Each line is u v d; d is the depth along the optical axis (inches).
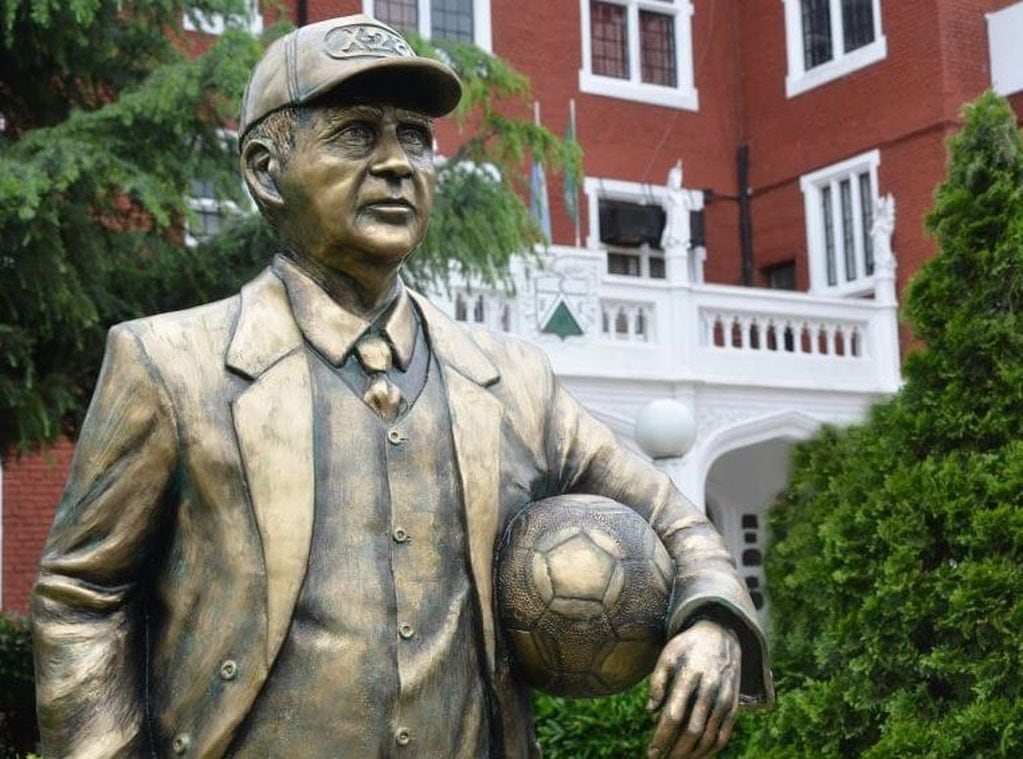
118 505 86.8
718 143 836.6
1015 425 212.2
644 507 97.9
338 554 85.3
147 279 314.3
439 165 339.6
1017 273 217.2
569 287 571.8
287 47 91.4
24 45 313.9
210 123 305.3
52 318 293.9
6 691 355.9
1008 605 201.2
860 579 217.5
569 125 665.6
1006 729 195.3
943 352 220.4
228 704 83.4
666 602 91.9
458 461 89.4
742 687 91.5
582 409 100.7
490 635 88.7
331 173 88.5
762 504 730.8
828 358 646.5
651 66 829.8
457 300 536.1
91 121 287.9
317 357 89.7
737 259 833.5
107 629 87.4
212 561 85.6
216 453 85.7
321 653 83.7
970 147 228.1
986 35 748.6
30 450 316.5
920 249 741.3
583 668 90.5
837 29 797.9
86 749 84.4
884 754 204.2
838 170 786.8
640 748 269.3
